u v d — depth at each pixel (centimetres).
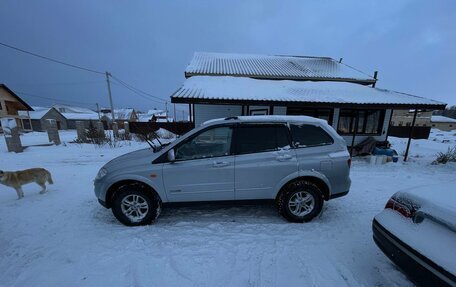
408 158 903
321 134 351
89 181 562
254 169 328
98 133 1292
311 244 287
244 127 339
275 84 1023
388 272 235
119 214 328
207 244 285
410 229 192
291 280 224
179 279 224
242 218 360
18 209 394
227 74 1202
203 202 337
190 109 1086
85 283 219
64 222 345
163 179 323
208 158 329
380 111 1002
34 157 876
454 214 167
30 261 252
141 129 1593
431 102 803
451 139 2403
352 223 344
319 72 1291
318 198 339
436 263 159
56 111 4181
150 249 274
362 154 936
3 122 964
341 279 225
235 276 229
